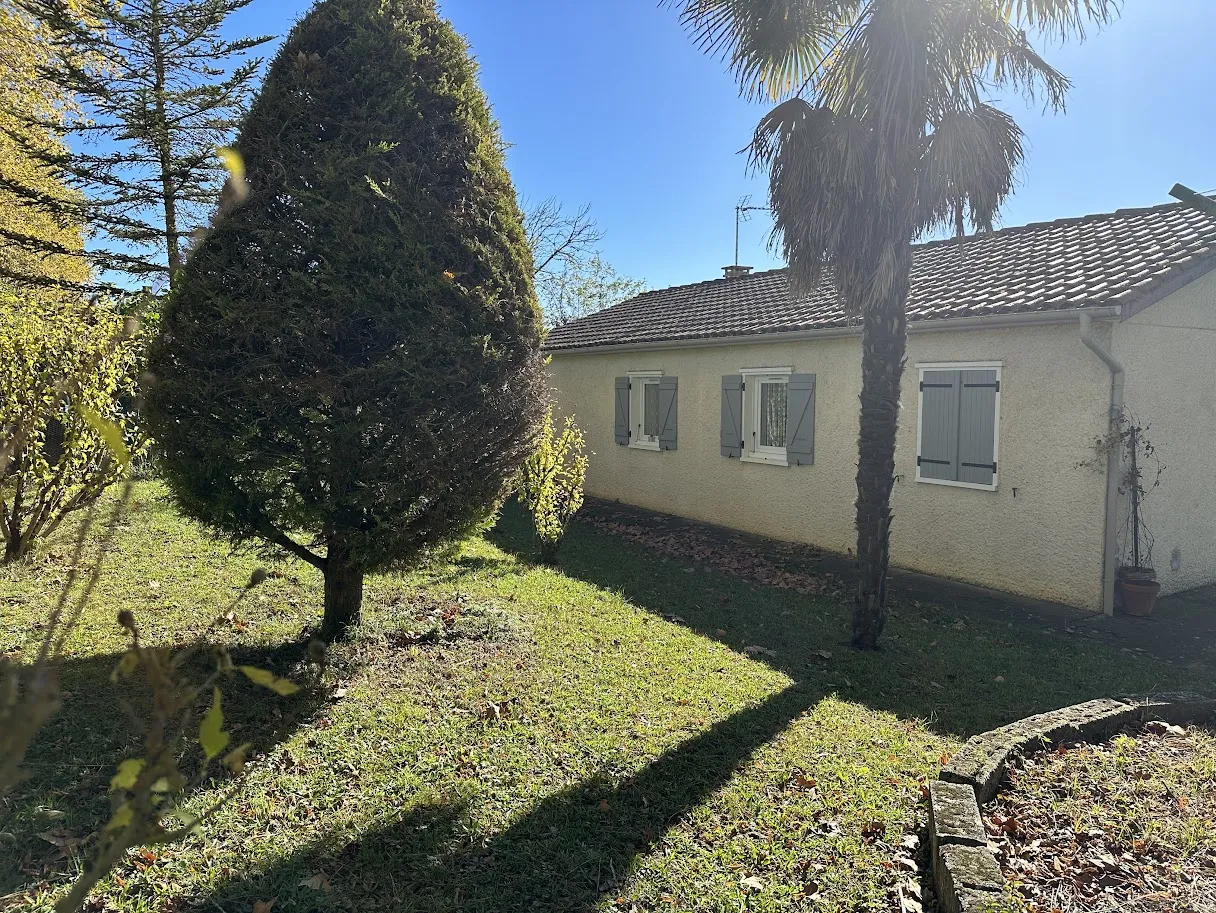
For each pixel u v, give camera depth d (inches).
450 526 200.7
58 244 700.7
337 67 190.7
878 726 179.2
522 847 126.5
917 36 209.5
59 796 133.0
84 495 297.6
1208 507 327.6
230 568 286.7
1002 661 231.1
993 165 225.5
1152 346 293.9
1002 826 127.9
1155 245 316.2
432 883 117.6
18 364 262.2
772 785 149.3
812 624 267.7
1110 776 144.5
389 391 183.8
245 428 176.9
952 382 335.0
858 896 117.0
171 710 47.4
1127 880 114.2
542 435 232.2
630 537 432.5
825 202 229.5
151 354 182.7
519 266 206.8
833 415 391.9
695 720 177.8
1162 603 299.9
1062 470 295.6
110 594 249.4
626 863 123.7
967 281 366.3
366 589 270.8
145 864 116.4
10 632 209.2
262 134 186.9
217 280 177.8
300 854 121.8
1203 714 178.7
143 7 686.5
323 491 186.4
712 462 475.5
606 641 232.5
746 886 118.9
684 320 550.6
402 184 187.8
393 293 182.1
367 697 180.7
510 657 211.8
